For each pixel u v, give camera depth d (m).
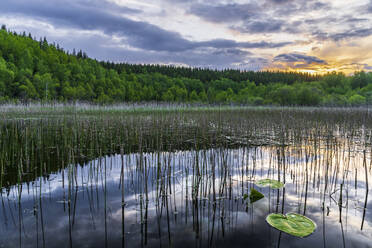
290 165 4.86
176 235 2.27
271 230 2.36
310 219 2.54
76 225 2.43
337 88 50.38
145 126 9.61
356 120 11.04
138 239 2.20
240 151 5.96
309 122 10.43
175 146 6.32
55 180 3.76
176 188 3.53
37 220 2.51
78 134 7.25
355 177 3.90
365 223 2.48
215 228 2.41
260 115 13.03
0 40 51.88
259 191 3.40
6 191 3.28
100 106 17.25
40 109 15.70
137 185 3.62
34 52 59.38
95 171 4.27
